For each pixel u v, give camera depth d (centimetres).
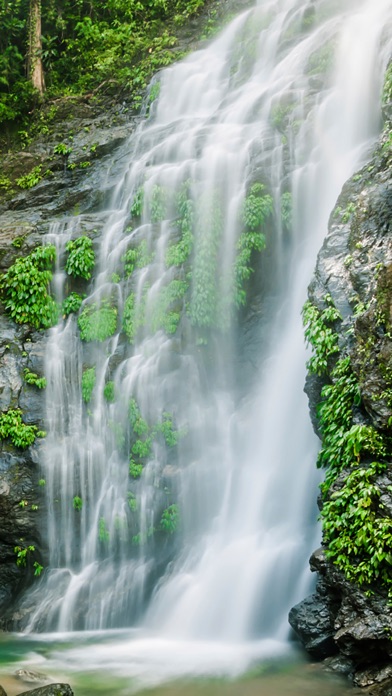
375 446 833
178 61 1991
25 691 774
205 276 1313
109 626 1118
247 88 1656
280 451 1145
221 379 1291
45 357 1368
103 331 1375
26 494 1252
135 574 1166
